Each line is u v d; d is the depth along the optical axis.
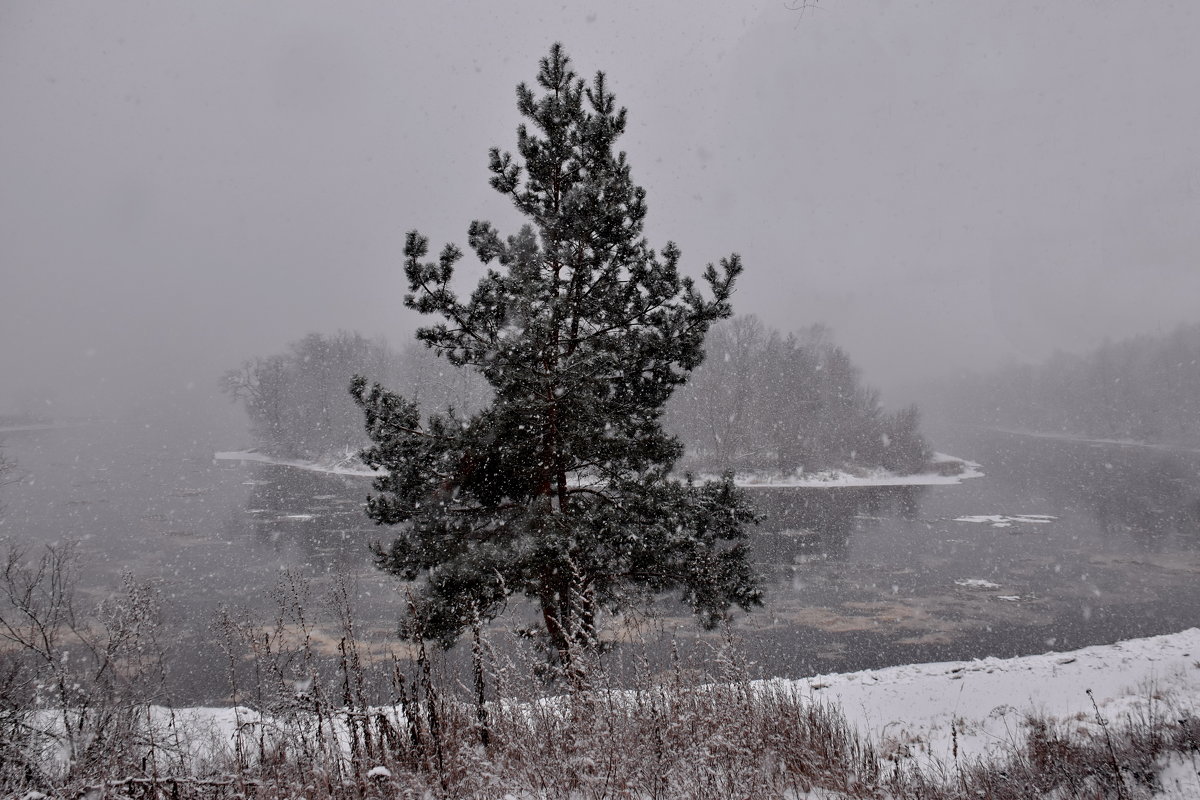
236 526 34.28
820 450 56.69
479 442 9.21
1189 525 33.16
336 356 77.81
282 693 4.98
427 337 9.52
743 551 9.88
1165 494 43.88
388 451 9.35
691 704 4.22
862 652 16.94
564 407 9.17
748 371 57.34
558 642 7.89
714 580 9.18
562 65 9.90
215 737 5.43
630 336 9.95
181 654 14.31
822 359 63.66
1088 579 23.67
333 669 10.05
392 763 4.26
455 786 3.68
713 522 10.01
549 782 3.55
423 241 9.30
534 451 9.34
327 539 30.67
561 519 9.14
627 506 9.56
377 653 12.87
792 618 19.78
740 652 4.95
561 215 9.36
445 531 9.35
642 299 9.98
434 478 9.28
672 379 10.29
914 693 11.57
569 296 9.59
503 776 3.64
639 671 4.43
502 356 8.95
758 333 60.97
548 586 8.74
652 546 8.93
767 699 5.30
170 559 26.47
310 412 77.12
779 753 4.48
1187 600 21.05
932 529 33.38
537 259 9.45
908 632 18.52
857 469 55.19
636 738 3.74
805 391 57.50
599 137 9.77
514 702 4.36
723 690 4.60
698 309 9.91
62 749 5.02
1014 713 9.41
